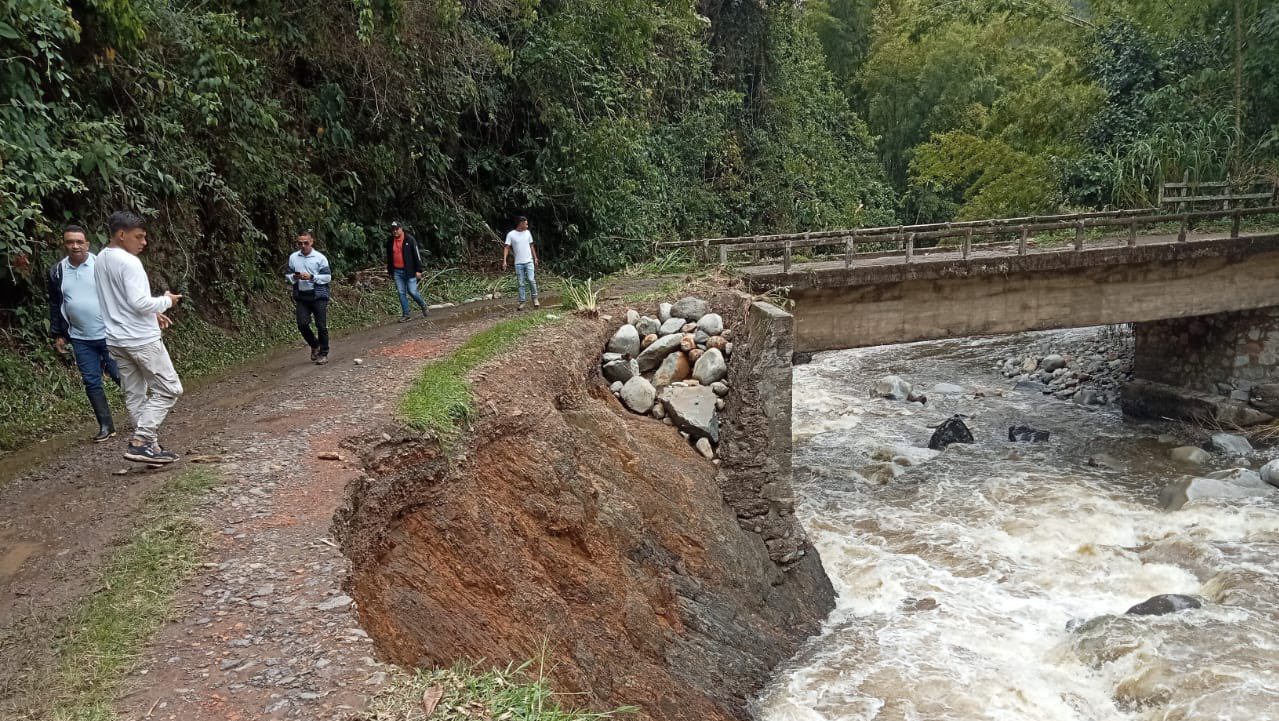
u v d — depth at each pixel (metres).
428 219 16.62
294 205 13.29
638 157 19.27
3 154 7.28
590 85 17.59
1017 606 9.38
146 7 9.12
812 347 12.77
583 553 6.74
